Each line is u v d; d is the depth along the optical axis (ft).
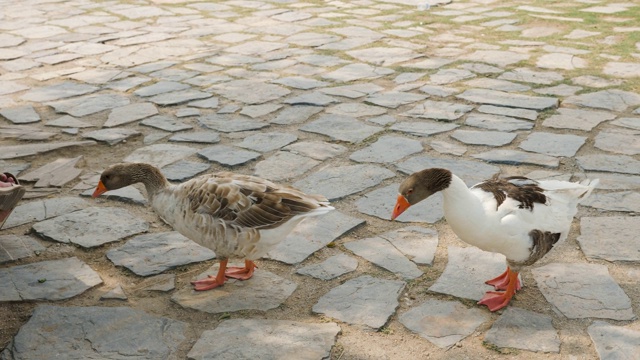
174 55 34.01
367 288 15.44
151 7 44.96
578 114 25.55
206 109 26.68
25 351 13.35
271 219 14.42
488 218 13.78
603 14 41.70
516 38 36.63
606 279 15.57
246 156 22.26
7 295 15.14
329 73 30.89
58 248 17.17
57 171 21.53
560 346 13.43
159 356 13.28
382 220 18.45
